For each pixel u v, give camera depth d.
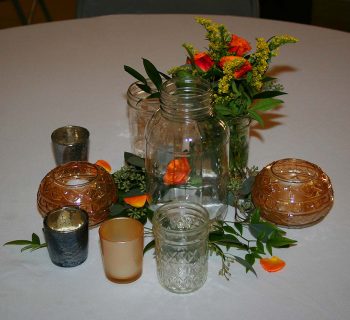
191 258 0.77
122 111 1.30
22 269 0.83
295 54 1.55
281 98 1.33
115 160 1.11
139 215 0.88
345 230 0.91
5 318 0.75
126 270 0.79
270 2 3.24
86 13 1.90
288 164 0.93
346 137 1.18
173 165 0.89
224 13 1.91
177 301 0.77
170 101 0.84
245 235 0.89
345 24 3.51
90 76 1.46
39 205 0.90
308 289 0.79
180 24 1.72
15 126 1.23
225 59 0.88
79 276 0.82
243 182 0.94
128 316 0.75
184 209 0.80
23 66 1.51
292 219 0.88
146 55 1.54
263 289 0.79
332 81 1.41
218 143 0.89
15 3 2.12
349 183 1.03
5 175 1.06
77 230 0.80
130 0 1.90
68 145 1.01
